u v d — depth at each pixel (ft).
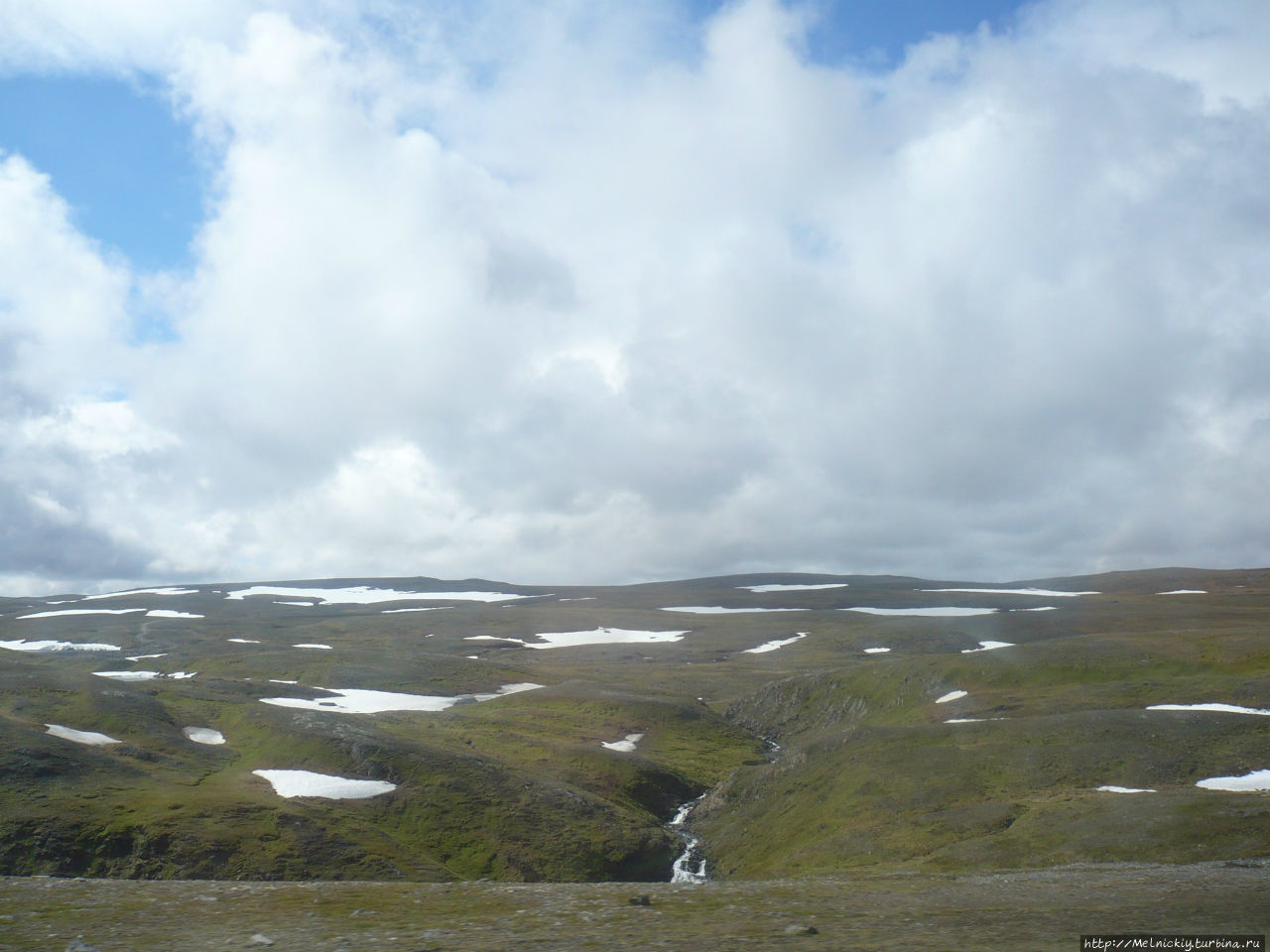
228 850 200.85
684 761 342.64
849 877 134.62
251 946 78.43
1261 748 206.28
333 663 540.52
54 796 218.59
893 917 88.53
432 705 442.91
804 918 88.89
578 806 260.01
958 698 329.72
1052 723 243.81
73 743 264.11
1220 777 195.42
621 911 95.20
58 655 620.49
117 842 200.75
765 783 275.59
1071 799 188.85
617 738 368.48
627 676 554.46
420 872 209.97
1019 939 74.95
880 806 218.79
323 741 290.35
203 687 405.39
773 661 623.36
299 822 220.23
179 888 112.68
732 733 393.29
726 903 100.99
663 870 234.79
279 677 510.17
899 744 256.52
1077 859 153.58
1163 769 203.82
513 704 432.25
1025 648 369.30
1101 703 280.72
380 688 482.69
